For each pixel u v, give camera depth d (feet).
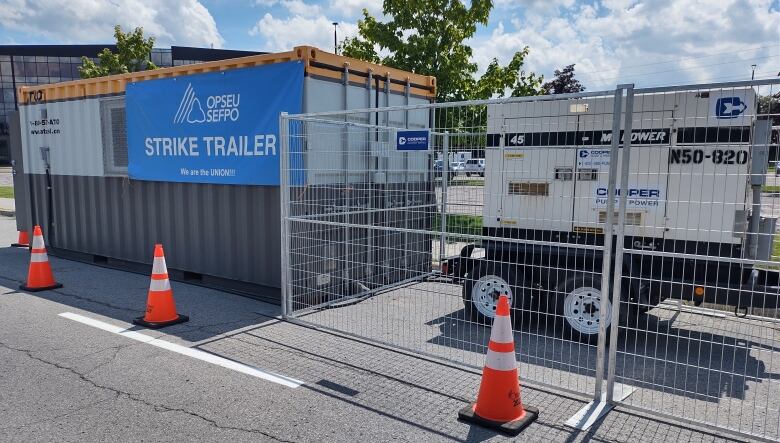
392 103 26.00
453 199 21.53
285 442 11.44
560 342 18.37
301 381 14.71
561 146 18.43
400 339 18.42
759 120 15.97
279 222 22.66
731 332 19.60
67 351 16.76
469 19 38.88
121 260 29.86
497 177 19.84
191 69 24.68
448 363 16.26
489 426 12.16
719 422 12.61
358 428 12.12
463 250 20.85
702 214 16.48
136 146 27.71
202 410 12.87
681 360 16.85
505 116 19.47
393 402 13.51
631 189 17.39
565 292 18.51
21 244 36.88
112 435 11.60
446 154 24.79
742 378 15.46
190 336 18.44
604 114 17.30
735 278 16.28
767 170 14.96
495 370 12.33
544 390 14.37
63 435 11.58
